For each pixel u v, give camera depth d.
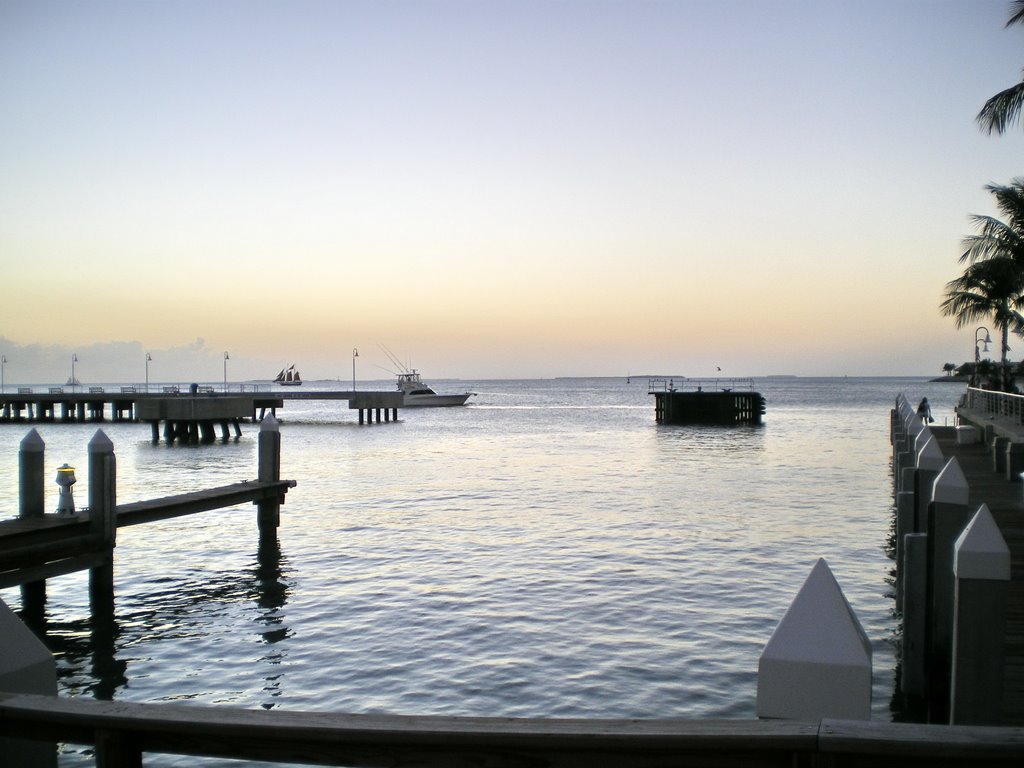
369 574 17.83
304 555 19.92
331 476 37.12
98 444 15.48
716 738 2.99
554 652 12.50
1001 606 6.27
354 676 11.72
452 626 13.88
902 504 13.02
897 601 14.58
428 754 3.27
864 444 53.00
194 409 59.59
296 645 13.18
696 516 24.81
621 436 62.72
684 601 15.23
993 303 43.41
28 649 4.31
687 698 10.76
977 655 6.32
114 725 3.51
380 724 3.28
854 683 3.56
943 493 9.46
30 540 14.37
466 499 29.11
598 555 19.23
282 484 21.02
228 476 37.81
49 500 28.94
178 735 3.51
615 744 3.06
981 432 31.61
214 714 3.48
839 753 2.91
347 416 101.94
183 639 13.63
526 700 10.77
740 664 11.91
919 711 9.57
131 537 22.47
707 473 36.88
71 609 15.52
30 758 4.16
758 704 3.69
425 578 17.31
